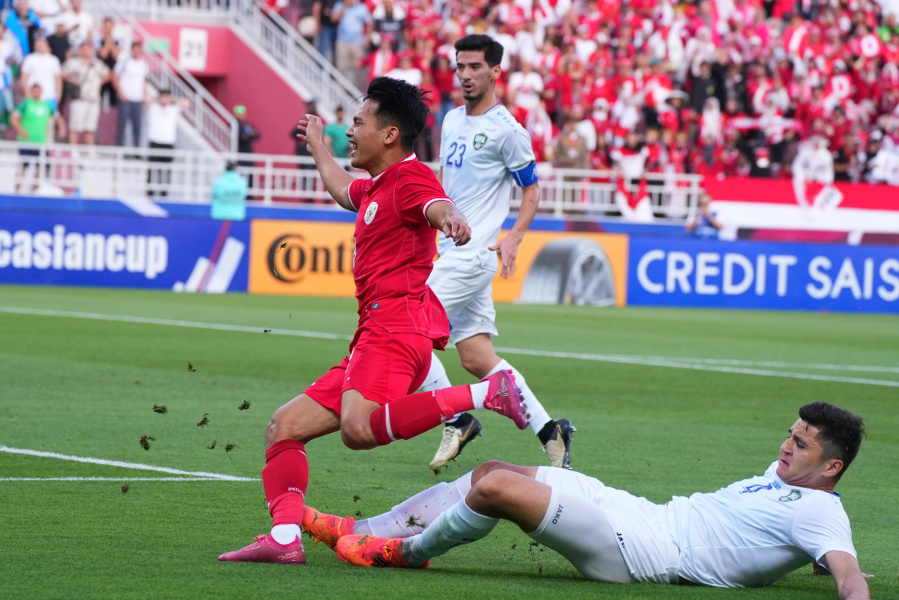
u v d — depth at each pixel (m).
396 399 11.24
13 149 53.62
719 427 22.12
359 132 11.68
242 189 54.16
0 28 55.09
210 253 53.31
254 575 10.88
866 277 60.66
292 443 11.54
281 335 35.81
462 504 10.88
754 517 10.83
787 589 11.20
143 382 25.06
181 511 13.78
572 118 59.03
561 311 51.12
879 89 68.31
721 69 63.84
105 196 52.62
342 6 61.97
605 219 58.41
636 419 22.80
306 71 62.56
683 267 58.28
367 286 11.74
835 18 69.50
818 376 31.17
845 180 65.81
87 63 54.19
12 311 39.38
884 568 12.46
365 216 11.82
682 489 16.30
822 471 10.68
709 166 63.22
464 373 29.36
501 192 17.89
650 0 65.00
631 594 10.64
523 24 62.00
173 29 64.88
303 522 11.87
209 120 60.91
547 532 10.79
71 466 16.25
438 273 17.39
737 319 50.69
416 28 60.97
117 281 52.34
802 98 65.12
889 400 27.08
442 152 18.16
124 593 10.12
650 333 41.91
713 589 10.89
